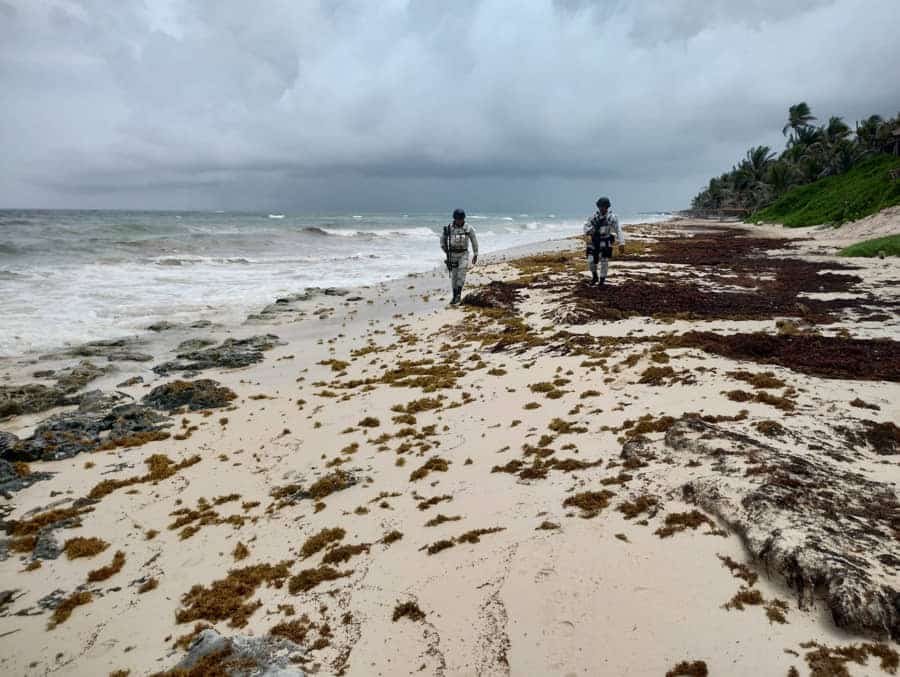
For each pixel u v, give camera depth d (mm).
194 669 3910
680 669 3273
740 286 17219
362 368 11898
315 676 3812
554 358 10219
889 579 3424
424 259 35594
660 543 4316
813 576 3521
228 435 8812
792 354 8766
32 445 8461
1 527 6500
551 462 6117
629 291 16359
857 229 32781
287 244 42188
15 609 5121
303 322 16766
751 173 86188
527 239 55281
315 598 4723
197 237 39812
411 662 3828
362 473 6926
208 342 14469
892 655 3074
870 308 12938
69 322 16359
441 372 10656
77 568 5680
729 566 3951
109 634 4688
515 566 4430
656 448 5766
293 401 10109
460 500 5844
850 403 6395
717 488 4652
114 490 7230
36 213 99562
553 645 3648
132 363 12969
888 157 54125
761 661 3195
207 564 5531
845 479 4676
